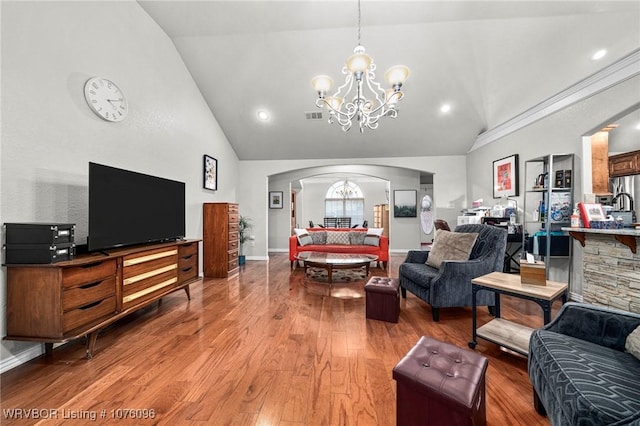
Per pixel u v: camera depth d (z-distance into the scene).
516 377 1.60
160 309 2.77
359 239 5.39
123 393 1.46
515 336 1.88
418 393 1.10
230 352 1.89
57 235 1.71
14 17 1.75
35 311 1.66
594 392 0.84
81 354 1.87
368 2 2.72
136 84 2.82
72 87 2.14
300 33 3.23
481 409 1.13
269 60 3.61
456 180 5.47
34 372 1.65
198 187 4.09
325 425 1.24
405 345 1.99
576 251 2.94
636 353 1.01
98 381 1.56
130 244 2.46
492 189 4.51
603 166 2.96
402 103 4.15
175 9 2.91
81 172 2.22
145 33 2.95
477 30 2.98
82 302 1.80
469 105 4.09
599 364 1.00
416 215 6.78
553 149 3.26
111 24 2.51
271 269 4.91
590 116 2.78
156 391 1.47
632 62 2.37
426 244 6.84
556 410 0.93
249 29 3.20
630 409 0.76
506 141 4.17
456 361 1.21
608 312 1.20
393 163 5.61
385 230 8.08
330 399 1.41
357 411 1.32
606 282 2.30
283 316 2.58
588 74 2.72
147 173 2.99
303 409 1.34
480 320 2.47
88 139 2.28
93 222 2.01
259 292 3.39
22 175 1.80
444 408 1.04
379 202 10.85
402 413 1.15
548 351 1.13
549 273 3.27
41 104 1.91
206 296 3.23
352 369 1.68
